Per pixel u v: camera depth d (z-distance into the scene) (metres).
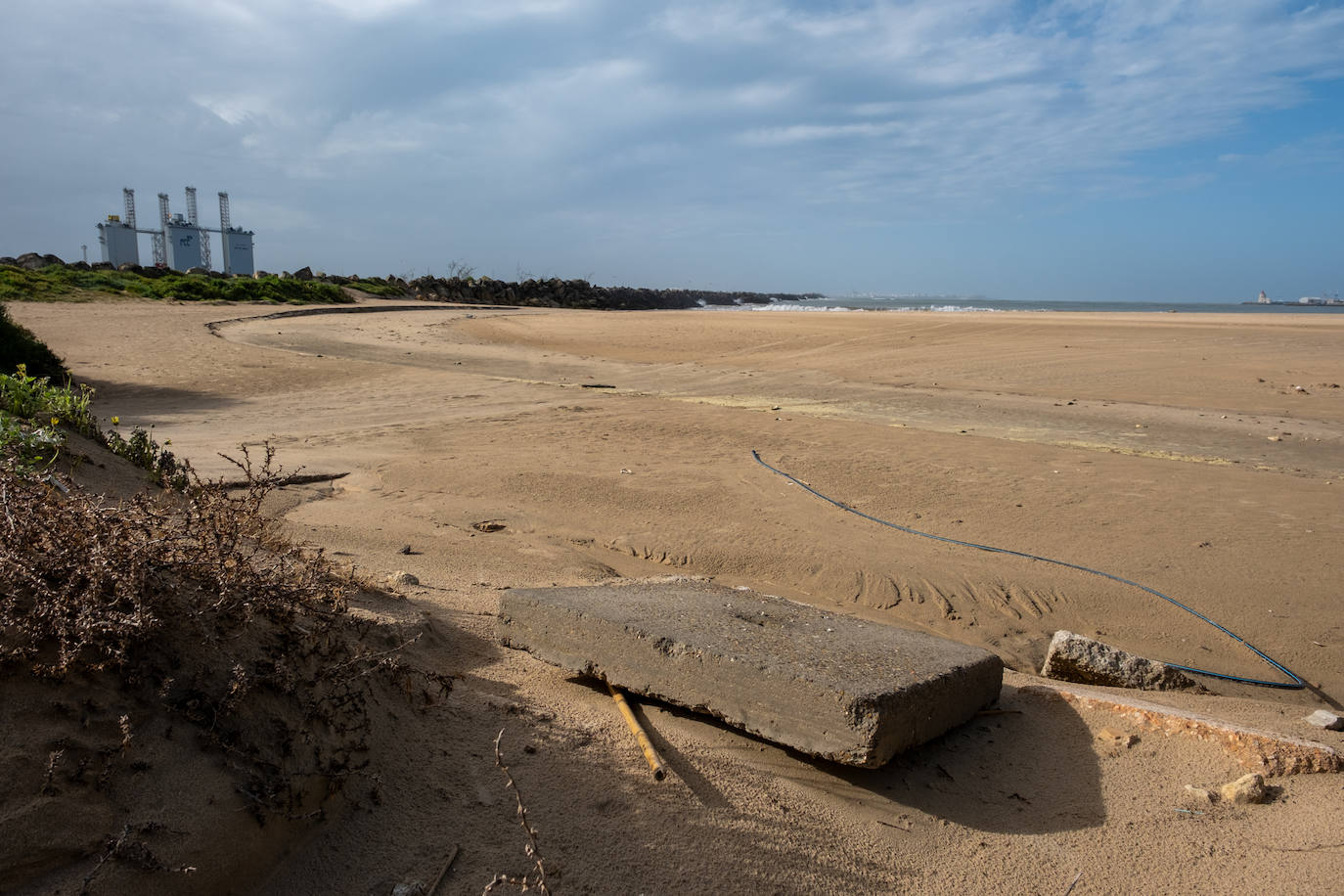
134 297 34.59
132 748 2.49
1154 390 17.69
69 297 32.12
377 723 3.23
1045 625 6.21
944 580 6.89
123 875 2.20
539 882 2.61
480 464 10.30
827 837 3.03
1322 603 6.48
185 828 2.38
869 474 10.09
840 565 7.16
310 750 2.85
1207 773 3.53
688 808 3.08
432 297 57.31
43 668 2.50
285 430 12.53
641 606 4.20
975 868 2.94
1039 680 4.98
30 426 6.75
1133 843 3.08
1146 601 6.50
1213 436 12.91
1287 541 7.79
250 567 3.31
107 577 2.84
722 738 3.58
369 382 18.12
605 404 15.52
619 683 3.87
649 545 7.57
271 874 2.53
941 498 9.16
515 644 4.32
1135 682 5.10
